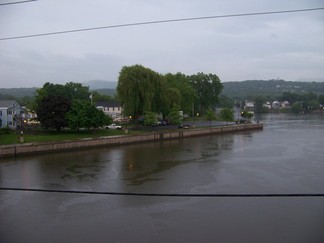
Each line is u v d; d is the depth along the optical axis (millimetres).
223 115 104250
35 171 36938
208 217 22547
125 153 49531
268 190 29203
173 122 76875
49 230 20734
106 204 25391
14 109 66562
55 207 24812
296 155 46594
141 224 21531
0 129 54469
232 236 19625
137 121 77500
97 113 57906
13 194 27938
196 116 117875
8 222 22016
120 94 69000
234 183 31656
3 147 43406
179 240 19172
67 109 57656
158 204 25266
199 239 19266
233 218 22312
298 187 30078
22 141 47281
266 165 39719
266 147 55438
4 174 35406
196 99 113188
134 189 29875
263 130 91188
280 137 71438
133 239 19375
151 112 68875
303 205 24578
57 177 34281
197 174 35469
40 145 47062
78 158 45000
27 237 19766
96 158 45094
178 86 96562
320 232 20016
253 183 31609
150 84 69812
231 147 56094
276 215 22734
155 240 19234
